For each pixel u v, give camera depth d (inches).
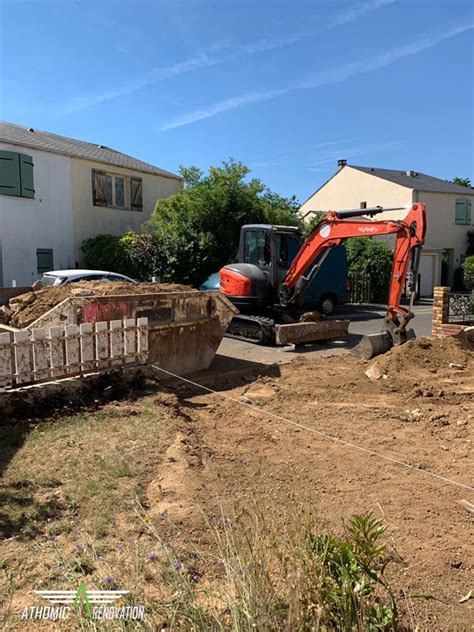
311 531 101.1
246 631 77.4
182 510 137.6
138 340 258.2
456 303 480.4
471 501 149.2
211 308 324.5
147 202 865.5
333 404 256.2
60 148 722.2
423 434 211.2
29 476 156.7
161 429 199.2
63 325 253.0
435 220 1131.3
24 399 211.5
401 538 128.3
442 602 104.7
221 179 792.9
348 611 82.6
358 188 1181.7
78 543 121.3
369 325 591.5
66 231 724.0
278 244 494.9
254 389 287.3
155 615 88.2
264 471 168.2
